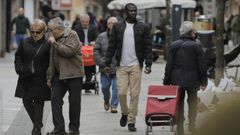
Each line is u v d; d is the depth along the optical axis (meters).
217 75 30.92
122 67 20.03
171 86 18.30
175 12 42.38
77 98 18.73
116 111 24.27
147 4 47.59
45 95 18.86
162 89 18.33
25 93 18.97
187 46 18.62
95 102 27.23
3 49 54.12
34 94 18.80
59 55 18.45
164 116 18.08
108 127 21.00
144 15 64.31
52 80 18.70
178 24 42.31
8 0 59.88
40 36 18.83
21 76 18.84
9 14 60.12
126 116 20.58
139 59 19.98
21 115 23.56
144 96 29.31
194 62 18.67
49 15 50.66
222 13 32.44
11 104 26.33
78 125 18.92
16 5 69.62
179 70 18.64
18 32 53.38
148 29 20.06
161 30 51.03
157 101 18.27
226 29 55.72
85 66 29.31
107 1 130.25
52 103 18.59
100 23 50.59
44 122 21.94
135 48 19.92
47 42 18.78
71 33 18.47
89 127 21.06
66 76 18.45
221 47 31.67
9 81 34.81
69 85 18.69
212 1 54.50
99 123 21.86
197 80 18.70
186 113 22.05
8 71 40.72
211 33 36.78
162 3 47.56
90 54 28.98
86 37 29.39
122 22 20.16
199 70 18.66
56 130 18.53
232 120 9.05
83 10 113.19
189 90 18.78
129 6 20.00
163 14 51.88
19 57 18.89
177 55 18.70
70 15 97.88
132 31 19.94
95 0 148.00
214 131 9.11
